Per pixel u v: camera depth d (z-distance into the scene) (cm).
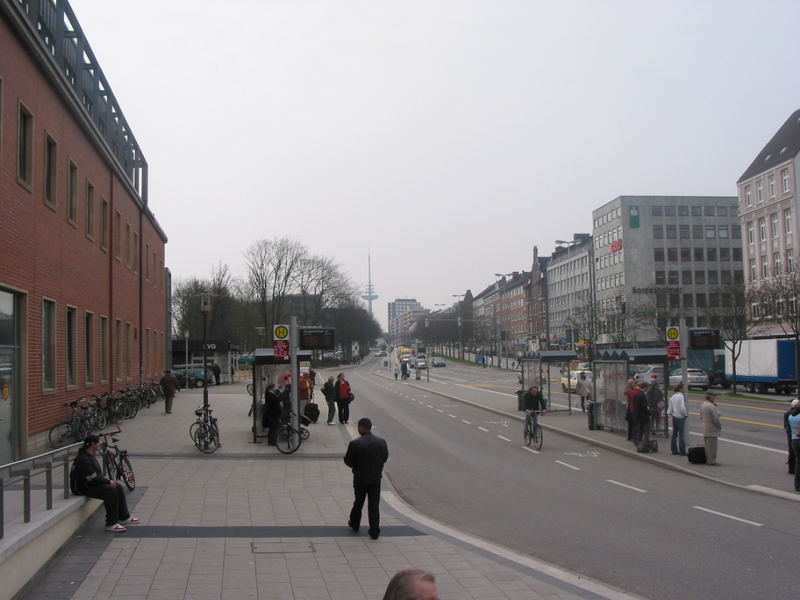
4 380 1617
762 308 4347
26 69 1744
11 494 714
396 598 286
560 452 1961
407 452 1962
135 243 3428
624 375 2234
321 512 1138
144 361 3591
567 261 11112
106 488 976
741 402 3709
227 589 728
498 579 776
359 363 14000
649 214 8931
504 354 12900
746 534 1001
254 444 1981
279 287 7406
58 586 728
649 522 1087
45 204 1895
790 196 6147
